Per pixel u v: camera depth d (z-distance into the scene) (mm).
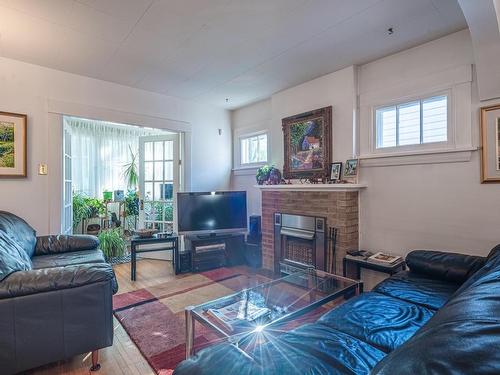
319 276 2502
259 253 3928
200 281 3395
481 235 2254
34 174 3000
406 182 2684
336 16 2135
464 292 948
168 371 1770
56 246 2869
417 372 535
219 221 3965
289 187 3410
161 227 4398
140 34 2389
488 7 1759
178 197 3799
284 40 2490
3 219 2418
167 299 2867
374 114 2912
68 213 3678
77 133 5801
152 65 3006
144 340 2115
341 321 1538
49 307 1619
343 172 3080
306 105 3494
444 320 726
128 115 3637
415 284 1996
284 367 1091
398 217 2732
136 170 6250
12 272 1644
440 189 2473
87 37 2436
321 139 3279
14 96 2885
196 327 2283
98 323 1743
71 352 1679
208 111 4520
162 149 4453
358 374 1087
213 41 2510
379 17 2146
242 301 2008
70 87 3205
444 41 2436
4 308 1523
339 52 2719
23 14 2088
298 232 3371
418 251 2314
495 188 2189
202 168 4449
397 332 1407
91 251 2947
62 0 1929
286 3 1975
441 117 2494
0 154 2803
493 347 533
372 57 2826
